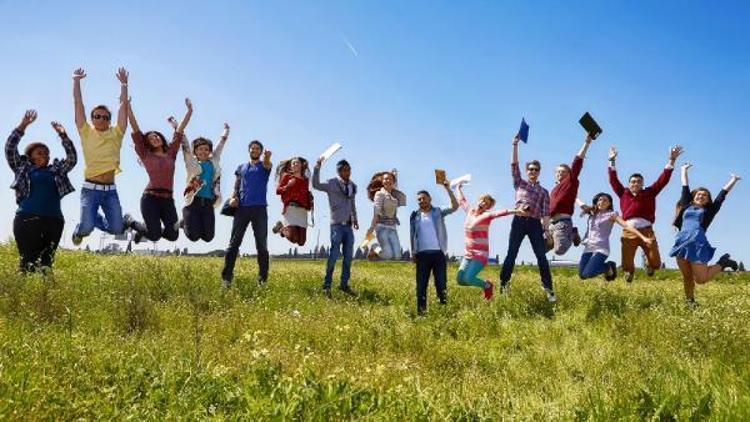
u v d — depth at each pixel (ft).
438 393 16.47
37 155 36.29
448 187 38.01
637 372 19.54
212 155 38.73
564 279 57.77
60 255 53.36
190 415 13.62
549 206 39.96
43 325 22.25
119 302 26.91
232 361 18.51
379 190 42.88
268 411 13.65
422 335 26.21
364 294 42.22
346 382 15.65
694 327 25.32
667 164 42.11
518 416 15.24
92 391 14.60
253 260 75.56
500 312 35.22
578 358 22.66
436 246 37.22
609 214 41.32
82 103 35.22
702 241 36.88
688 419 14.48
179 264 48.62
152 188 36.22
